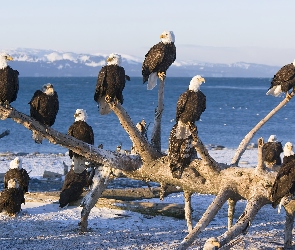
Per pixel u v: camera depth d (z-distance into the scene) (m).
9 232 16.52
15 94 13.14
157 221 18.36
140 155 13.45
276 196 12.48
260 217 19.39
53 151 41.56
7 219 17.94
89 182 19.28
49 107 12.98
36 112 12.96
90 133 15.78
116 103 12.67
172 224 17.95
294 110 87.88
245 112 83.69
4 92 12.86
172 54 14.22
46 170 30.00
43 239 15.85
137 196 21.03
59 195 20.70
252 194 12.55
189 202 13.78
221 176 12.83
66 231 16.75
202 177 13.01
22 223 17.56
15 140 46.84
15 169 18.88
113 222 17.97
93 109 83.06
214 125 63.69
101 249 14.96
